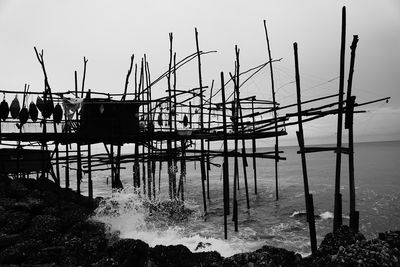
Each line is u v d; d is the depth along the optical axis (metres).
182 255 8.60
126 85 15.52
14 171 16.94
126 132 14.00
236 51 17.36
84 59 16.17
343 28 9.20
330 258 7.16
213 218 17.94
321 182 38.59
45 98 12.41
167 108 17.30
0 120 11.98
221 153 15.55
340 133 9.77
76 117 14.17
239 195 27.73
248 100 19.86
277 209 21.12
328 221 18.42
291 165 71.94
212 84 22.95
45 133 12.46
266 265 7.40
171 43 17.41
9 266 7.83
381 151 118.25
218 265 7.87
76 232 10.65
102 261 7.86
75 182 40.84
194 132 16.08
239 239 13.92
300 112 10.52
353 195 9.59
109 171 62.75
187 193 29.16
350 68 9.20
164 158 18.33
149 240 13.45
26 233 9.76
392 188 31.66
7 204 11.30
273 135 17.14
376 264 6.23
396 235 7.96
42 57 12.52
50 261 8.55
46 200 13.02
